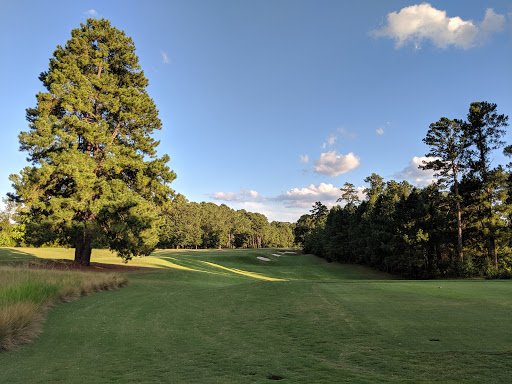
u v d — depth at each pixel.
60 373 5.33
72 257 32.31
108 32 27.23
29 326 7.39
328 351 6.27
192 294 13.90
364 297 11.87
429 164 40.41
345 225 58.78
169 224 105.31
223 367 5.58
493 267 35.62
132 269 27.08
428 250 41.56
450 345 6.16
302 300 11.58
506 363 5.05
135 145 27.77
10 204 56.81
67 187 23.72
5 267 15.98
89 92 23.92
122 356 6.32
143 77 29.67
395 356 5.72
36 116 24.22
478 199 37.06
